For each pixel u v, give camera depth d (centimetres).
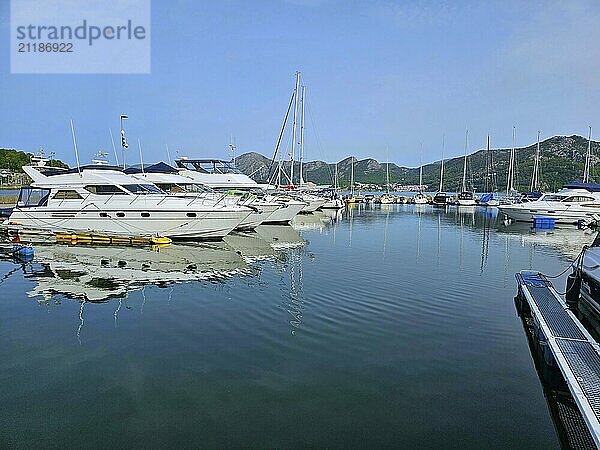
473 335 894
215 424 564
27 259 1720
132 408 603
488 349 823
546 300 968
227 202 2244
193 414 588
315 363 748
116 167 2559
